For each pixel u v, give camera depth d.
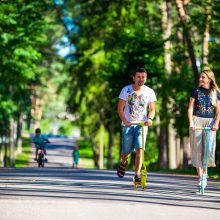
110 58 83.75
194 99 25.62
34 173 38.78
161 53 82.31
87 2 104.94
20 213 17.45
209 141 25.50
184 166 92.06
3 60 75.81
